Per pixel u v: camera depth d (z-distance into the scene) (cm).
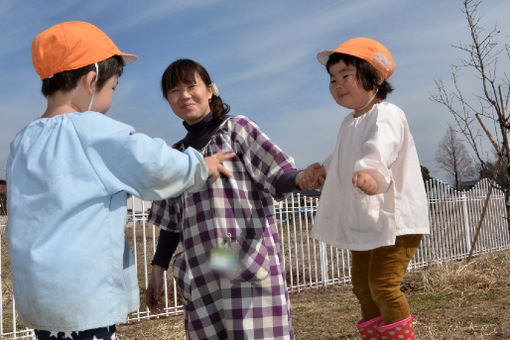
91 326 141
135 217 707
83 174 147
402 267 229
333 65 243
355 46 238
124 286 154
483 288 612
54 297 139
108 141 151
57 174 146
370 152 204
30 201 148
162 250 248
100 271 145
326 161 257
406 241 228
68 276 140
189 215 209
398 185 229
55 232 143
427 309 523
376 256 227
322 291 792
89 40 162
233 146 211
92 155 150
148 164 151
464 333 412
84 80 162
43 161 149
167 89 223
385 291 224
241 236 199
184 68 218
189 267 206
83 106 164
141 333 544
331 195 244
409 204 228
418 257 969
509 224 581
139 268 877
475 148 612
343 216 233
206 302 202
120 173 152
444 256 1042
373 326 242
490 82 541
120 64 175
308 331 486
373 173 189
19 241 146
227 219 201
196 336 204
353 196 225
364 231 222
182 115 223
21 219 148
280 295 197
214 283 201
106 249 148
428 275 686
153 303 248
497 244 1169
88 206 147
